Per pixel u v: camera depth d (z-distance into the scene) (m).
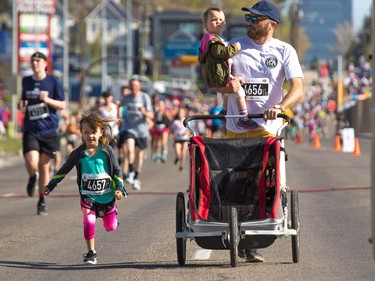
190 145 20.36
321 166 62.47
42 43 119.75
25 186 47.91
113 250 23.89
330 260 21.92
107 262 22.00
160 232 27.42
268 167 20.38
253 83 21.02
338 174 53.47
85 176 21.50
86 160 21.47
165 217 31.45
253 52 21.00
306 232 27.14
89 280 19.62
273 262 21.62
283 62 20.95
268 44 21.06
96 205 21.61
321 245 24.48
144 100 43.88
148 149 92.75
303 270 20.47
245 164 20.36
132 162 43.66
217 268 20.80
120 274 20.25
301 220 30.12
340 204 35.25
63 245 24.95
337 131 101.75
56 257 22.89
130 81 43.84
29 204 37.03
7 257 22.97
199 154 20.42
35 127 31.89
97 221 30.34
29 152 31.81
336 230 27.52
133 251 23.67
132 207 35.06
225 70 20.66
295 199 21.22
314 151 91.50
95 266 21.45
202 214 20.03
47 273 20.56
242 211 20.39
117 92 190.88
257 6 20.88
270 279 19.33
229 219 19.62
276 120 21.36
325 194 39.84
